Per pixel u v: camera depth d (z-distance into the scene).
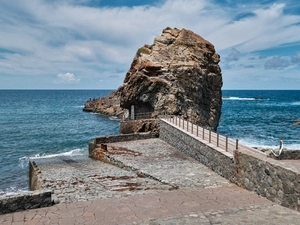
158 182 13.30
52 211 8.60
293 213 8.03
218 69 42.75
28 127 54.69
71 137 44.03
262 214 7.97
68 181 15.16
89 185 13.55
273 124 55.25
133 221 7.64
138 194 10.56
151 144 24.89
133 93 36.56
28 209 8.75
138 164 17.64
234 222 7.38
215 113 41.56
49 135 45.75
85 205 9.15
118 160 19.19
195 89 36.38
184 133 20.55
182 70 36.03
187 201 9.47
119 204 9.21
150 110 36.50
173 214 8.15
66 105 117.69
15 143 39.19
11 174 25.05
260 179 10.14
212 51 43.50
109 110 75.31
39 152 33.69
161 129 27.61
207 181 12.86
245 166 11.30
